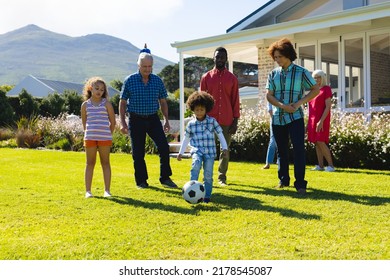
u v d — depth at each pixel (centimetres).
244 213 448
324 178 695
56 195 563
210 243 351
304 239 358
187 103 548
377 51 1148
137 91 629
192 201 495
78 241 360
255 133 1023
